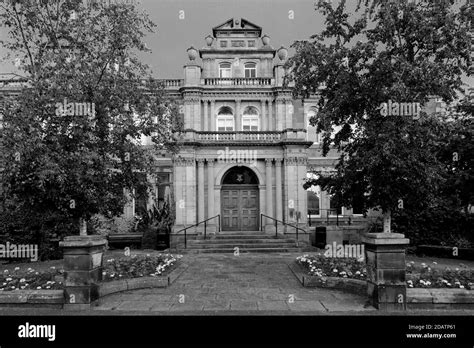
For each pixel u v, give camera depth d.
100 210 7.93
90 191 7.40
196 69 22.06
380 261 6.58
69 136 7.50
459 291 6.63
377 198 7.54
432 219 14.70
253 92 22.30
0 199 7.91
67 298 6.70
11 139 6.60
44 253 13.71
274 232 19.59
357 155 7.67
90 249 6.81
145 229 18.77
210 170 20.62
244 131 20.67
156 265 10.45
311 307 6.84
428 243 14.88
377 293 6.58
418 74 6.90
